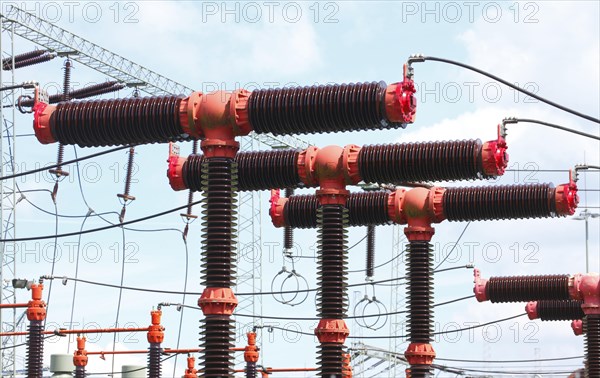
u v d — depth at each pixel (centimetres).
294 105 2191
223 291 2136
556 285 3653
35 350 3309
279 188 2716
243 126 2208
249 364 4059
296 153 2662
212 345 2114
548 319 4022
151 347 3622
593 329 3566
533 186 2958
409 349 2852
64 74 4447
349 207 2995
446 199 2941
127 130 2286
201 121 2222
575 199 2973
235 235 2191
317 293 2477
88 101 2323
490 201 2938
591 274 3625
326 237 2506
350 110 2180
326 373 2408
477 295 3759
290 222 3134
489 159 2583
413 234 2931
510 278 3731
